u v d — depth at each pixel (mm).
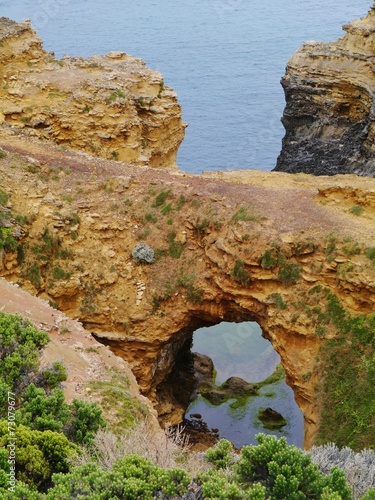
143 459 23219
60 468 24703
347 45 84500
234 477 23172
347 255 41688
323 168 84125
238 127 110000
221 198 47562
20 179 49062
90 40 139500
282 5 171375
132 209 49375
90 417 28062
